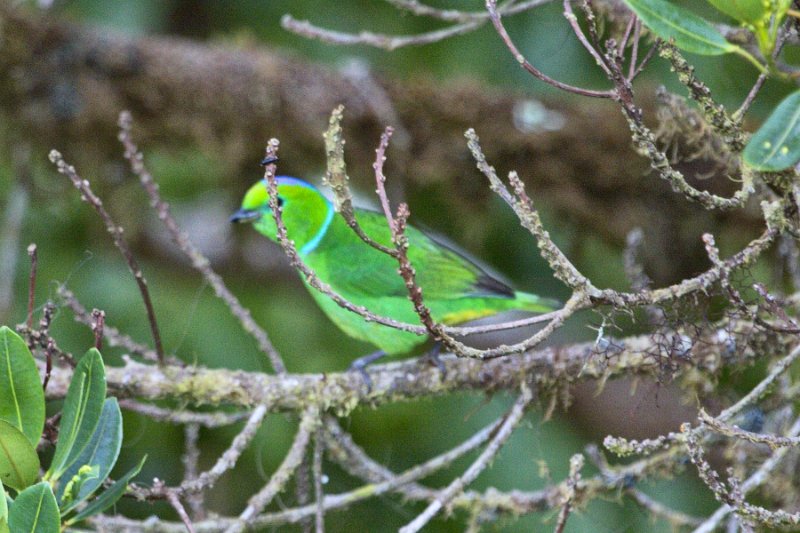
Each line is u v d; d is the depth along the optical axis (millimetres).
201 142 11617
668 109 6758
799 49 10352
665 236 11352
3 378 5066
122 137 6973
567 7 5223
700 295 5715
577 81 11289
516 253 12156
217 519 7035
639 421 10867
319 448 6988
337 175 4672
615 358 7023
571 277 5125
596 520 9578
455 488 6695
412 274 4691
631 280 7273
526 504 7477
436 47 12094
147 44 11547
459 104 11617
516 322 5000
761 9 4637
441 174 11766
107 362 10711
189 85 11445
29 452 4945
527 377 7246
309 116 11570
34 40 11227
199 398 7059
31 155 11547
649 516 8516
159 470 10633
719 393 7031
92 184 11773
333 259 8609
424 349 11492
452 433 10961
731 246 11133
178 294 11562
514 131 11602
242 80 11492
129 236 12047
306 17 12172
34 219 11930
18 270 11484
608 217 11578
